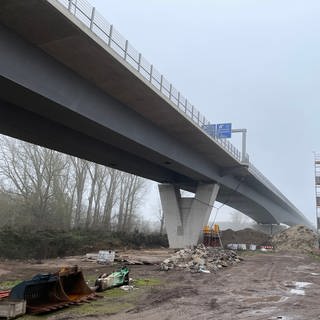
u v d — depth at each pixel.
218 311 12.88
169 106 32.09
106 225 61.41
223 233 80.19
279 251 59.44
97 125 28.42
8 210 46.16
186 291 16.86
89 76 25.83
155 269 25.91
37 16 19.53
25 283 11.65
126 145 35.00
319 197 83.44
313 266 33.12
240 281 21.34
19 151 49.22
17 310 10.92
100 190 62.62
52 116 26.53
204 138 41.84
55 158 50.12
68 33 21.02
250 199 77.88
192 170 46.97
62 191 53.38
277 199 96.94
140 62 28.80
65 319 10.88
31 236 35.66
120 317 11.42
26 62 21.34
